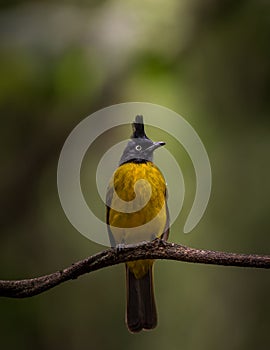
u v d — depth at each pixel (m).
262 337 11.68
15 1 11.88
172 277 11.76
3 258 12.25
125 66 11.79
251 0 12.27
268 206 11.62
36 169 12.75
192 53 12.21
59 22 11.59
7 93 11.09
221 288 11.84
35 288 6.24
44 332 11.80
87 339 11.91
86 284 12.12
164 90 11.88
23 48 11.09
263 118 12.03
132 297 9.03
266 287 11.84
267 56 12.20
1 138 12.90
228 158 11.84
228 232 11.58
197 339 11.66
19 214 12.62
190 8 12.20
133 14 12.05
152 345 11.74
